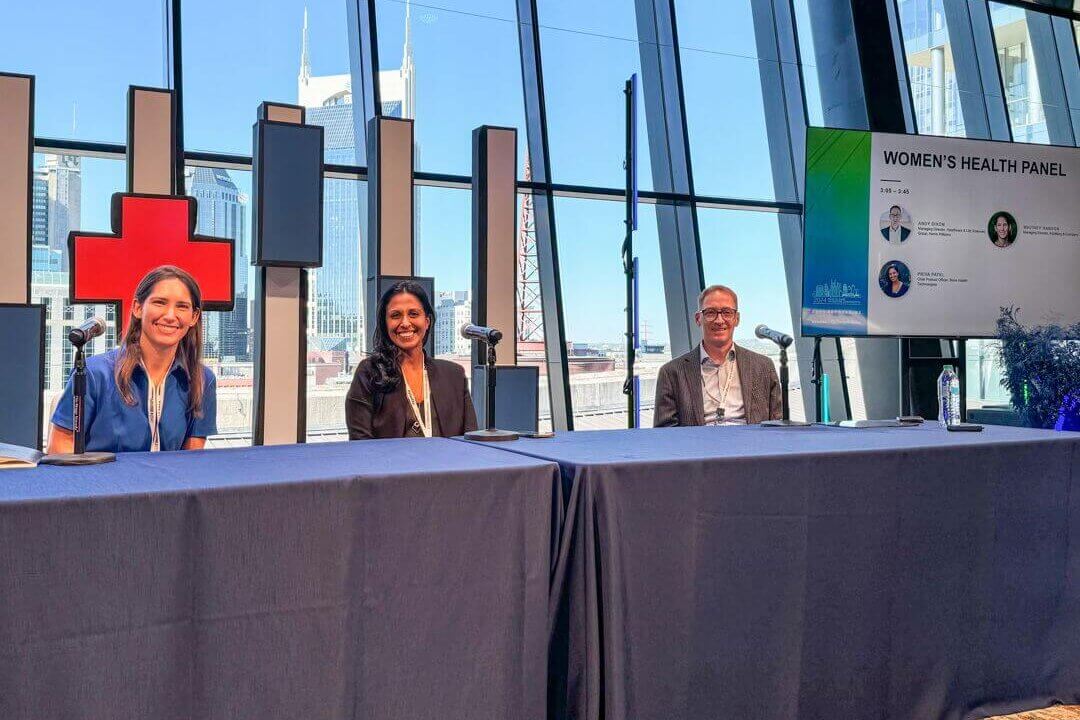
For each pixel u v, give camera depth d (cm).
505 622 157
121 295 380
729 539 176
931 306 424
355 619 144
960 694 206
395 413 280
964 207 425
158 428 213
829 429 254
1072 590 222
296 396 439
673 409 343
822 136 411
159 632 130
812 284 412
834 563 188
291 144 425
